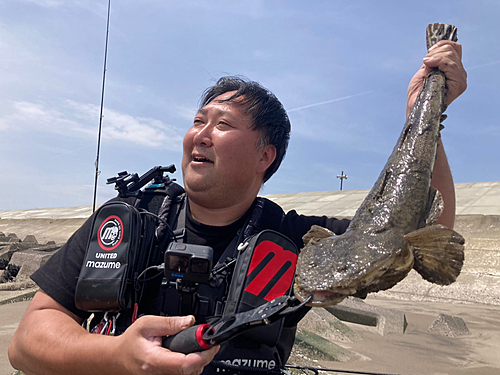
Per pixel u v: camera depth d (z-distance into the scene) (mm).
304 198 24719
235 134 1646
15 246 10484
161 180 1921
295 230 1775
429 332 5645
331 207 21547
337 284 1328
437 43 2033
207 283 1367
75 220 26984
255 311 1064
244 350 1448
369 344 4875
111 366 1180
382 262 1392
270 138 1760
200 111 1748
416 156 1769
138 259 1497
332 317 5379
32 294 6035
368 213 1644
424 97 1955
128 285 1436
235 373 1434
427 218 1634
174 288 1521
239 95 1725
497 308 7188
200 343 1062
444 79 1993
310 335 4418
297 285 1384
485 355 4621
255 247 1438
